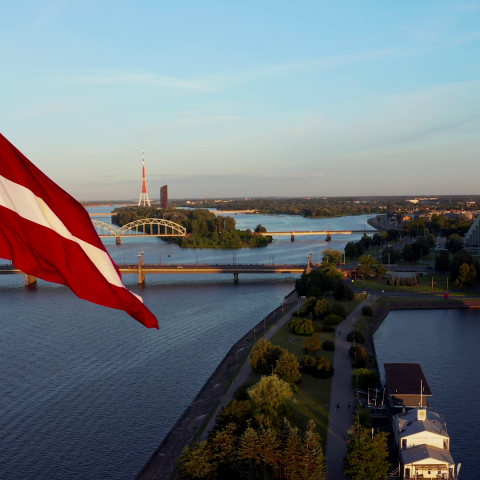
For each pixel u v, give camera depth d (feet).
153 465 247.70
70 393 325.83
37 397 320.09
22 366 370.32
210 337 441.68
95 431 281.13
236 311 537.24
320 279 584.81
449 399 316.40
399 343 435.94
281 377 321.52
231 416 251.19
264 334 441.27
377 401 303.68
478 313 541.34
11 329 462.19
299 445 218.18
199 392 323.57
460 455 255.09
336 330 454.40
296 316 501.97
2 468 249.55
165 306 563.48
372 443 224.12
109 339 432.66
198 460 221.05
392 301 574.97
